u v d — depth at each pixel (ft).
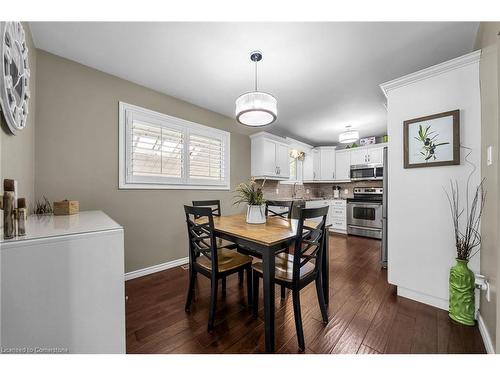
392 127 6.48
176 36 5.54
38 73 6.03
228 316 5.45
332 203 16.16
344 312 5.59
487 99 4.55
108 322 2.85
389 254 6.59
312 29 5.26
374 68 7.04
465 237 5.14
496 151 4.01
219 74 7.44
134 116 8.02
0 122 3.50
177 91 8.75
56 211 4.99
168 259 8.98
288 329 4.91
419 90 5.95
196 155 10.13
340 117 12.01
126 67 7.02
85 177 6.89
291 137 16.28
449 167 5.49
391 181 6.53
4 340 2.25
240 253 6.19
